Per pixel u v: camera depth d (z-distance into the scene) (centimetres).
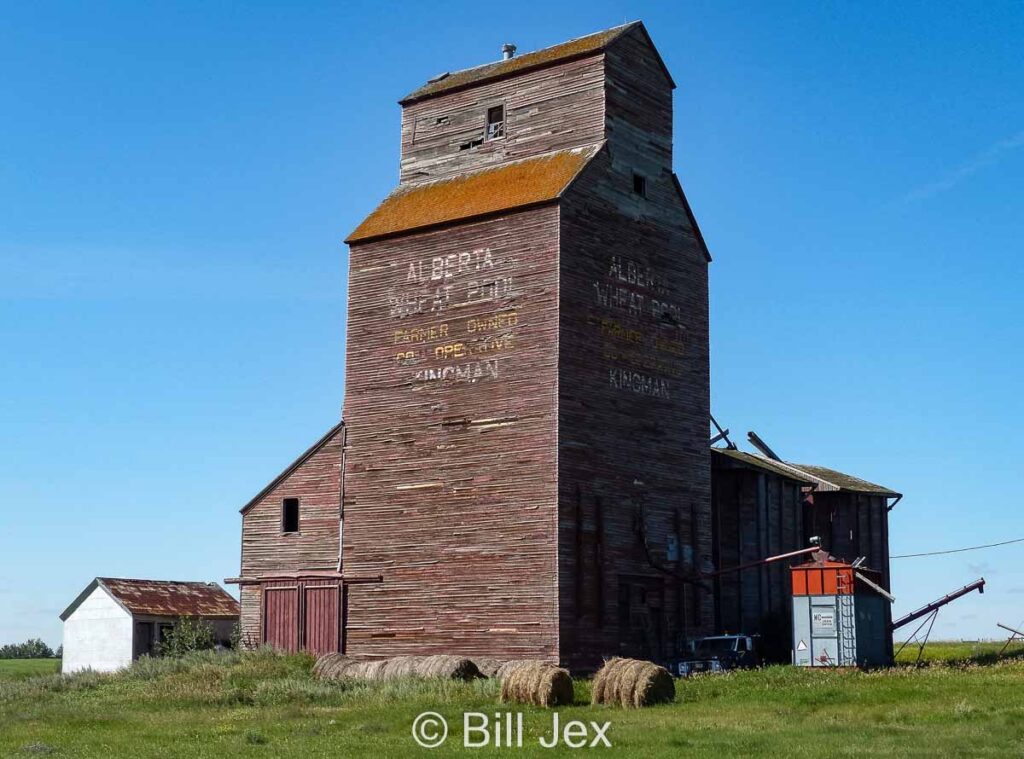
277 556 5566
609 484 5016
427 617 5038
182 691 4381
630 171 5391
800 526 6334
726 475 5947
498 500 4919
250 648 5541
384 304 5409
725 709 3575
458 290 5191
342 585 5325
